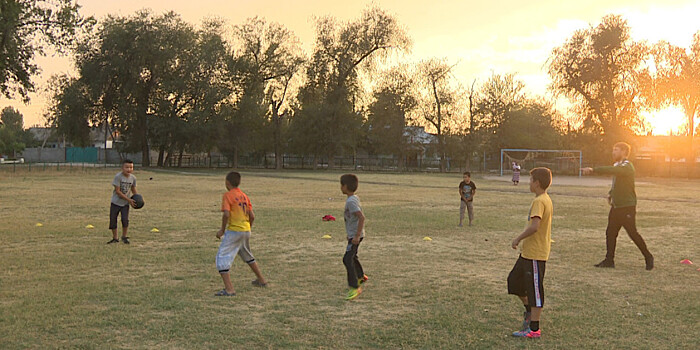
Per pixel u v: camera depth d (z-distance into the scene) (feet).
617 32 192.75
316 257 31.22
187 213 54.08
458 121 232.12
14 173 140.36
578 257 32.32
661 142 248.11
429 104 232.53
